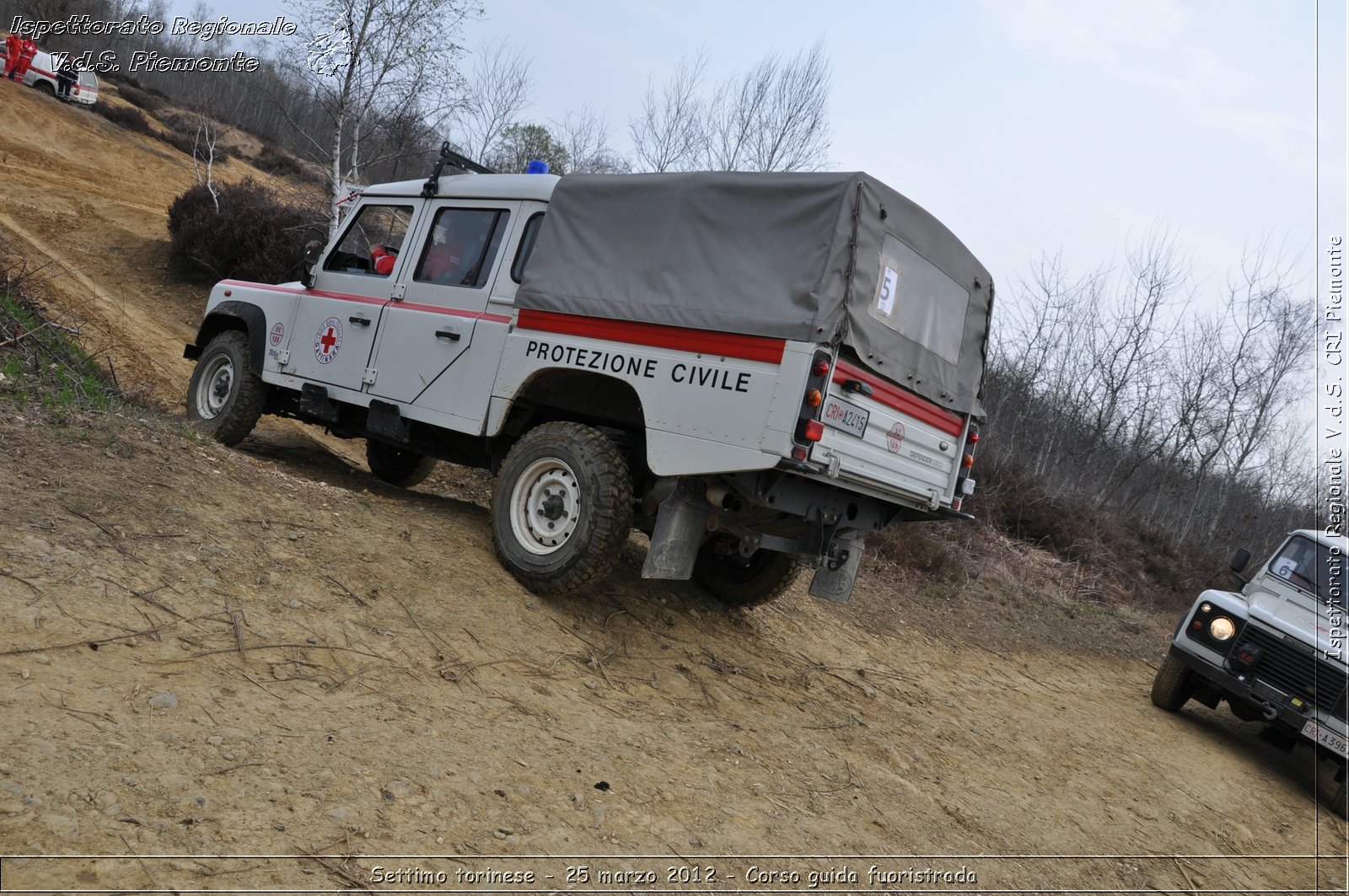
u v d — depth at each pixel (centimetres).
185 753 302
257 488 545
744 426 477
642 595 649
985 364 631
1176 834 574
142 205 2311
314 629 416
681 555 523
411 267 657
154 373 1055
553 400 581
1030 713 773
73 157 2703
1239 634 866
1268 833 648
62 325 849
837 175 483
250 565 446
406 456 845
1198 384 2272
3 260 905
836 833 413
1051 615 1332
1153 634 1434
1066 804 564
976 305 611
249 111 4216
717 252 510
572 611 556
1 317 729
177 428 614
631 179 553
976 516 1672
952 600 1182
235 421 732
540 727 412
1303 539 939
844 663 725
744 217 505
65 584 370
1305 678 816
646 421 510
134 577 396
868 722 594
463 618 485
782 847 381
